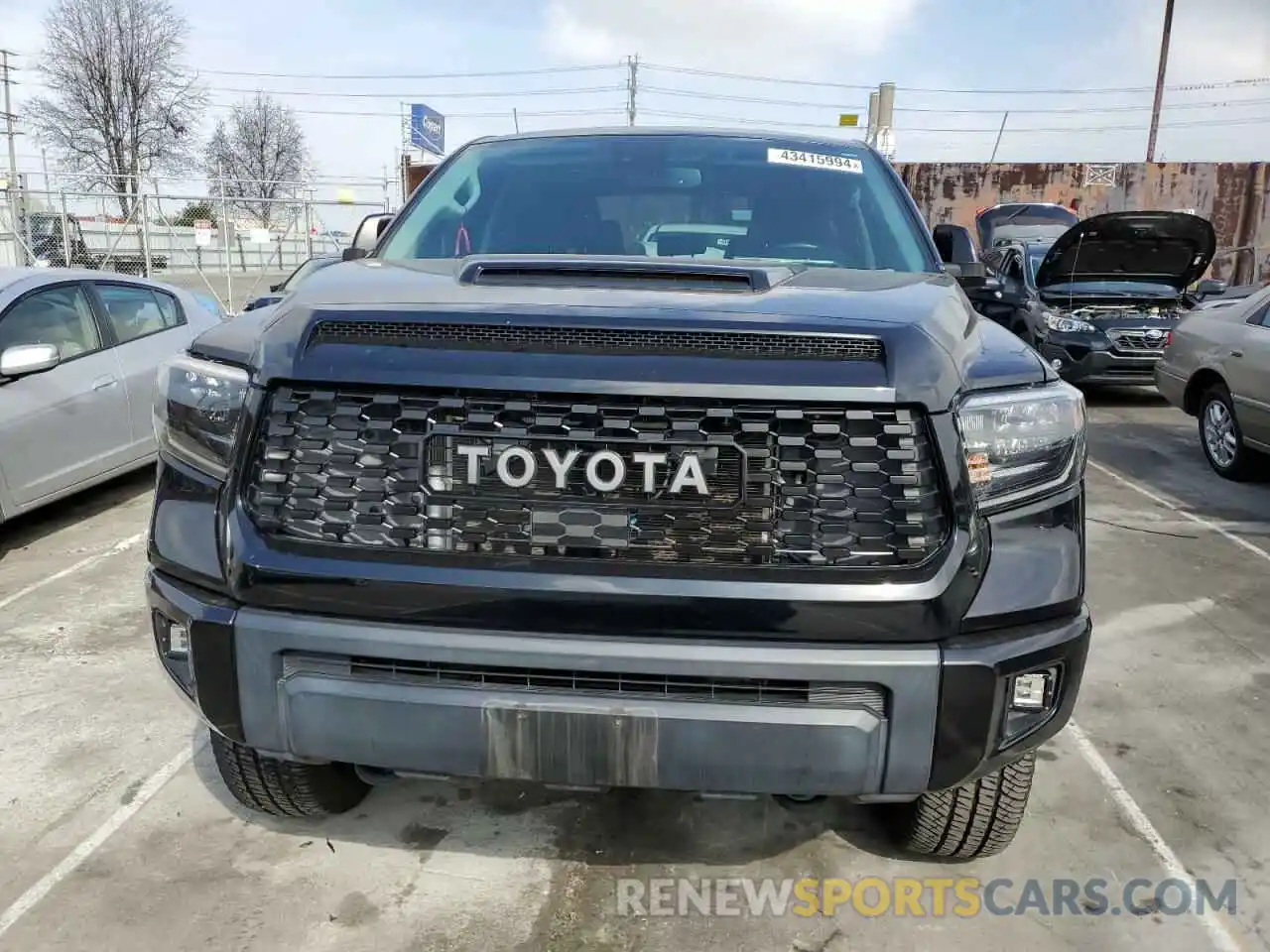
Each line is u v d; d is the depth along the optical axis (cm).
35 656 385
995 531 193
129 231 1898
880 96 1597
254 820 276
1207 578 489
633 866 258
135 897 243
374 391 193
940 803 238
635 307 196
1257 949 231
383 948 227
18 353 504
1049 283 1055
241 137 5222
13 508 509
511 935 232
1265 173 2077
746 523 187
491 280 224
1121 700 357
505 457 189
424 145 3541
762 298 209
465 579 188
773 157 339
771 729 187
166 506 213
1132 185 2134
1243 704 355
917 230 315
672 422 186
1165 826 279
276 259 1998
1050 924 237
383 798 287
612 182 327
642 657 185
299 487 197
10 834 269
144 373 606
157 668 375
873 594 184
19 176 1825
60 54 4466
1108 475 714
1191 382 742
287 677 199
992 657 188
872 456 187
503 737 192
